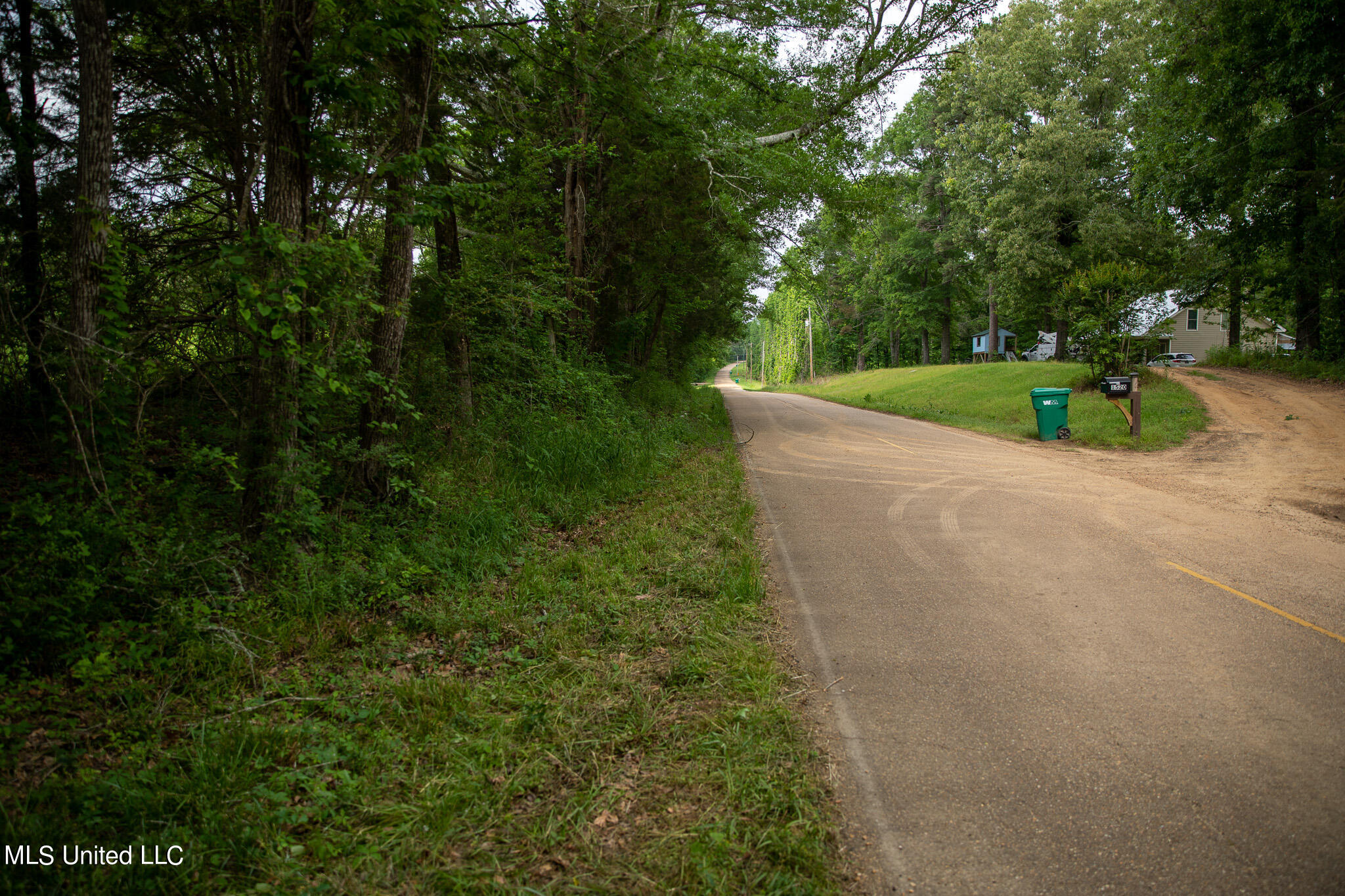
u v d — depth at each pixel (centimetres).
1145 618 494
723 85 1488
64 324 593
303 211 567
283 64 538
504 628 505
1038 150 2820
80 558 439
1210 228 2431
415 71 695
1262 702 375
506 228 1241
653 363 2602
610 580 595
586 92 1066
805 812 297
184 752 341
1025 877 261
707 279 2166
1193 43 2106
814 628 504
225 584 512
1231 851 269
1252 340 2641
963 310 4825
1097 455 1281
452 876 266
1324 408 1538
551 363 1235
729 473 1114
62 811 291
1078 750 340
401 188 656
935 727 366
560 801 313
